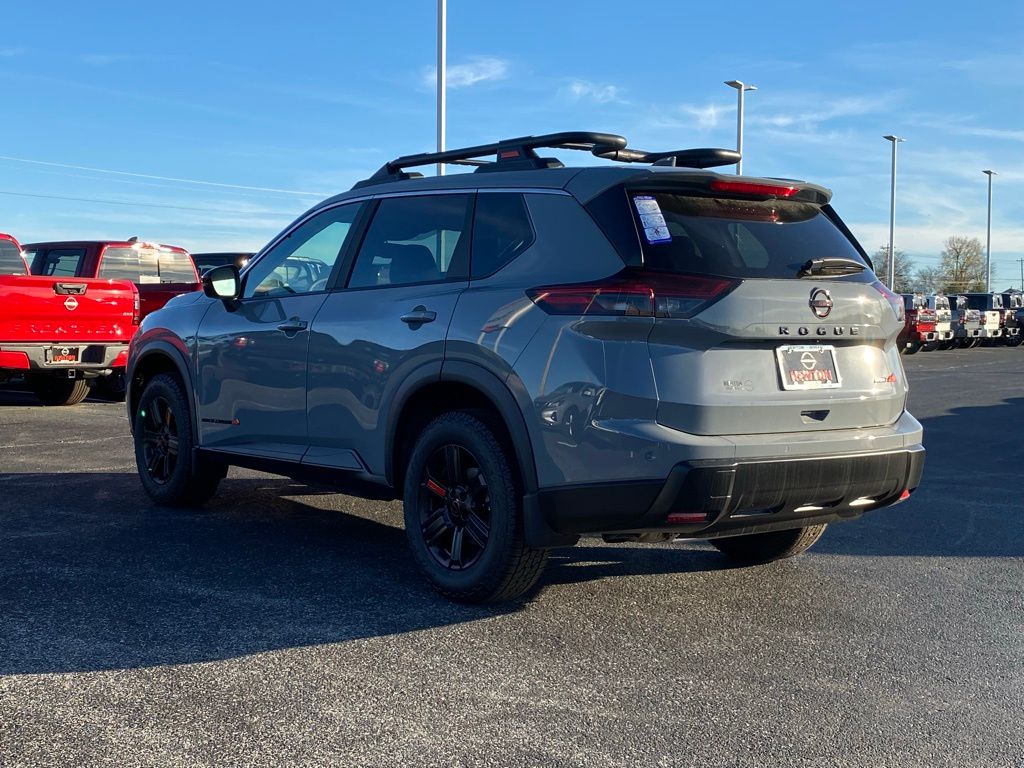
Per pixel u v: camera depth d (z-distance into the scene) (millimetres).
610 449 3875
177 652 3730
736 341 3967
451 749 2980
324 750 2953
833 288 4195
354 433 4902
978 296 41094
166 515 6074
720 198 4207
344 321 4961
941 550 5598
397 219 4980
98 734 3029
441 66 19703
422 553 4543
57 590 4457
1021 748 3068
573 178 4250
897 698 3455
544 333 4051
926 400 15258
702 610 4430
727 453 3875
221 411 5762
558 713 3262
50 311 11461
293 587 4602
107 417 11461
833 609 4477
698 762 2934
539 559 4250
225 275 5613
